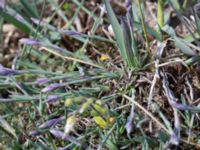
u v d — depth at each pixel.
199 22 0.39
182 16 0.40
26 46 0.46
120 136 0.38
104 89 0.41
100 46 0.45
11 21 0.47
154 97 0.39
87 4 0.52
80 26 0.50
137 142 0.38
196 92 0.39
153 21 0.47
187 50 0.39
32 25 0.48
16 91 0.43
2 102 0.41
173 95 0.39
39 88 0.44
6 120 0.42
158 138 0.37
